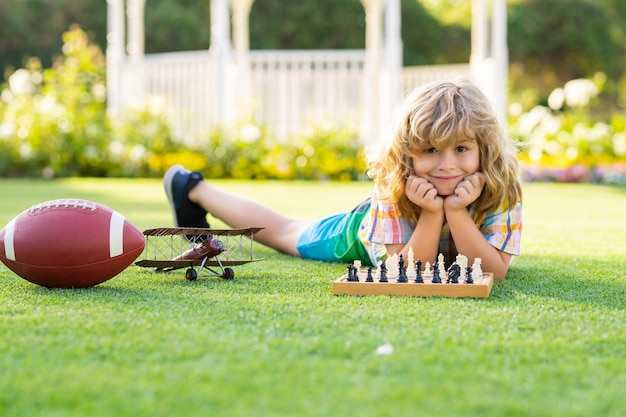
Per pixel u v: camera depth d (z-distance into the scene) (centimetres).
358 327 280
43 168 1543
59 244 352
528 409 195
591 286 384
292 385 212
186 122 1588
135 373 222
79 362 234
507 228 403
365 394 205
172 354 242
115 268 362
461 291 345
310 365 231
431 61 3269
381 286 349
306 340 260
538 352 248
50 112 1548
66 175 1542
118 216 369
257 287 372
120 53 1631
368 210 453
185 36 2978
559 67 3422
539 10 3316
